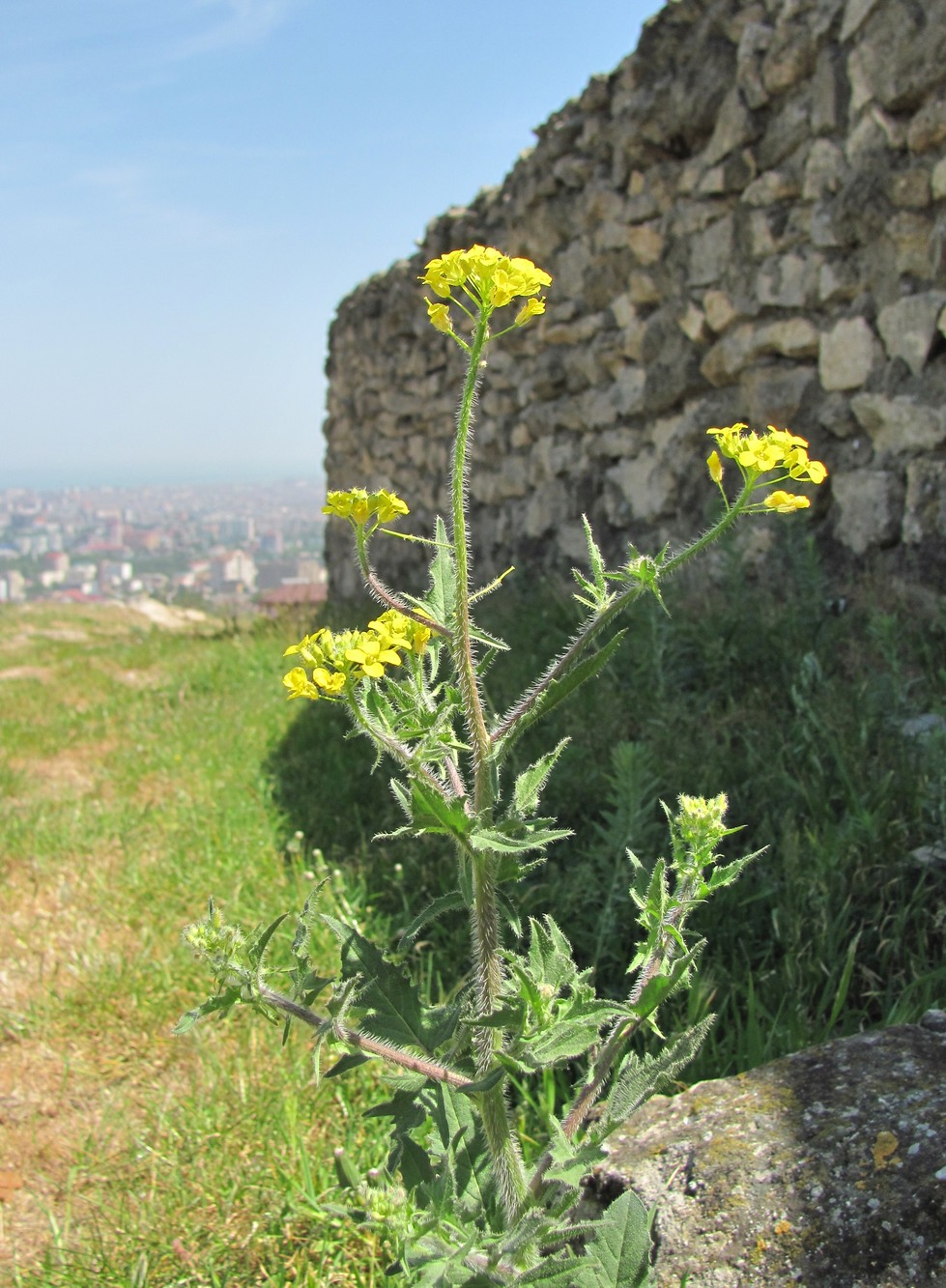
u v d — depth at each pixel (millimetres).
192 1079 2504
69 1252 1979
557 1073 2172
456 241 8164
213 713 5848
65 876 3684
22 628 11203
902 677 3393
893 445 4211
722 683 3928
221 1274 1946
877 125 4199
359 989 1326
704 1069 2160
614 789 3193
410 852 3316
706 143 5242
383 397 10031
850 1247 1460
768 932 2588
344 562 11625
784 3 4688
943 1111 1593
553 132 6461
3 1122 2406
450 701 1257
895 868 2582
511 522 7535
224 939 1306
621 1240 1487
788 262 4723
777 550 4648
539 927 1356
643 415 5918
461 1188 1468
